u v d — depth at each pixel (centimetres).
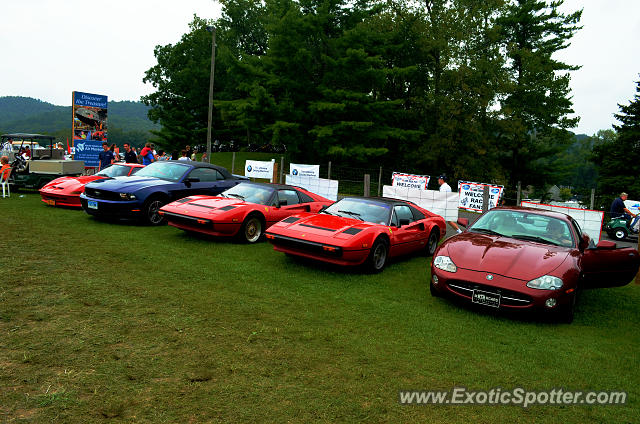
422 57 4062
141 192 964
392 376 364
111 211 948
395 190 1337
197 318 455
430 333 472
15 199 1252
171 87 5597
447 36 3847
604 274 655
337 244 671
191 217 830
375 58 3566
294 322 470
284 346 405
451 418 309
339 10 4069
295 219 783
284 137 3647
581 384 379
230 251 798
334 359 387
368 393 333
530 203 1133
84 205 995
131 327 417
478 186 1836
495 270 537
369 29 3919
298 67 3838
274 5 4356
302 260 786
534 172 4447
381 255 755
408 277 736
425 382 359
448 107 3731
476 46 3897
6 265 582
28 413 269
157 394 304
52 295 483
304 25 3703
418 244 875
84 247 725
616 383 386
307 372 357
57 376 316
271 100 3647
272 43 3772
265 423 281
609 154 3675
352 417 297
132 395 300
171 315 457
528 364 412
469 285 545
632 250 696
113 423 266
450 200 1288
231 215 841
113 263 642
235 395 312
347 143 3700
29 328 394
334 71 3756
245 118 3856
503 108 3894
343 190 2180
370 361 389
